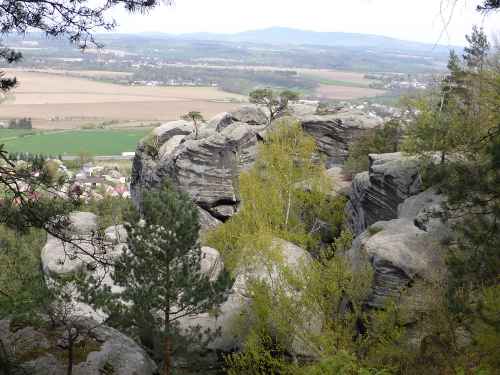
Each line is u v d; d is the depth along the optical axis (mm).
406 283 20328
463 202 15977
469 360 14305
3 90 11562
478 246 14914
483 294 14391
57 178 12703
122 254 21078
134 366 17609
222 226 34812
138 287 20859
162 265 20953
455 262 15281
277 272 22312
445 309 15945
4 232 36406
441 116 30906
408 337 17812
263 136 51719
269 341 20969
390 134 47062
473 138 26188
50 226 12867
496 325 12984
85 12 11547
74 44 11828
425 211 23609
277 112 66625
